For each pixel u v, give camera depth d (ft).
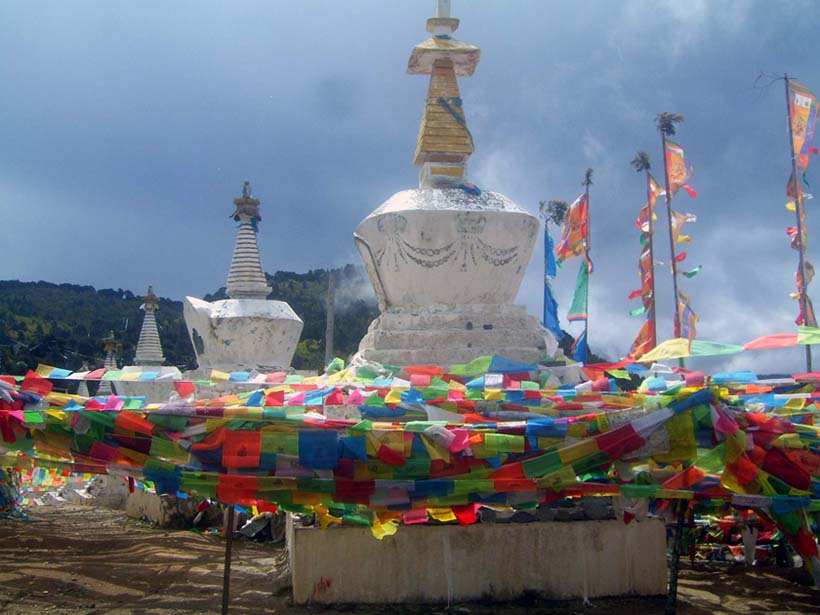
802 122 53.47
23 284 293.02
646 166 60.54
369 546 24.88
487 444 22.30
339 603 24.63
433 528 25.14
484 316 33.24
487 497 22.62
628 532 26.11
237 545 39.32
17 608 25.26
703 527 36.04
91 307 287.89
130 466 22.70
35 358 123.75
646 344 59.11
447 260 33.88
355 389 25.35
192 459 22.54
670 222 60.29
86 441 22.93
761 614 25.03
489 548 25.27
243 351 53.42
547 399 24.61
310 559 24.73
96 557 35.12
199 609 25.08
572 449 22.13
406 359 31.55
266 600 25.98
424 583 24.89
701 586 29.17
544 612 24.16
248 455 22.07
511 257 34.68
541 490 22.57
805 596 27.50
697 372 23.21
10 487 51.03
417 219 33.37
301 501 22.11
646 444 22.45
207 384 29.12
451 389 24.91
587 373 26.04
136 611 24.85
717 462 22.56
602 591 25.64
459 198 34.88
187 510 46.26
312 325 160.35
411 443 22.27
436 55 38.52
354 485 22.08
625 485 22.68
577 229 47.47
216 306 54.34
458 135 37.50
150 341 90.68
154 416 22.76
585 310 46.50
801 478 22.86
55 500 62.54
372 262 35.65
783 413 26.40
